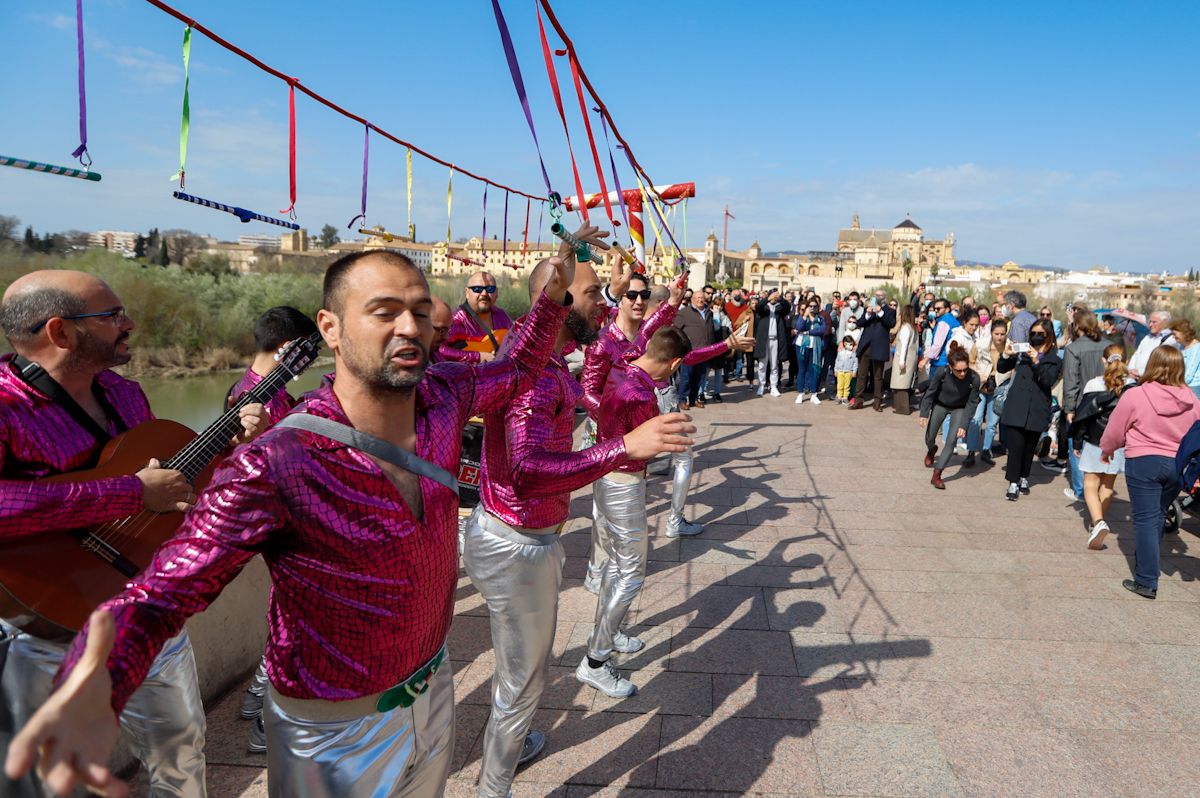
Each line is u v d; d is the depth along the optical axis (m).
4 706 1.94
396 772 1.53
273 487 1.24
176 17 2.08
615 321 4.55
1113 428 4.56
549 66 2.25
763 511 6.21
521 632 2.38
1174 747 2.99
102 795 0.88
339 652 1.40
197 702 2.13
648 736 3.03
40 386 1.96
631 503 3.24
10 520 1.69
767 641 3.88
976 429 7.78
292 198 2.60
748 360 14.38
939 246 152.38
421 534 1.40
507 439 2.02
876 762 2.87
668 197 4.69
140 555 2.01
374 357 1.31
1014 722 3.15
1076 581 4.73
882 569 4.91
